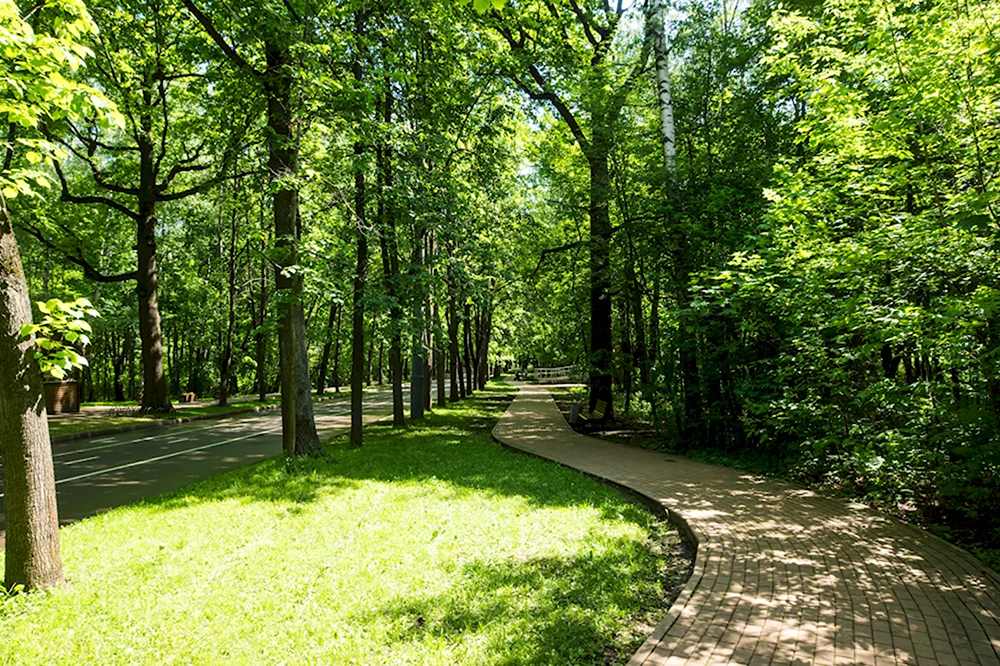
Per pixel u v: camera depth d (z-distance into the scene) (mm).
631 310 21328
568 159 22391
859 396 7957
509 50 19578
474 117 17719
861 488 8688
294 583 5352
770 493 8859
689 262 13008
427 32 14422
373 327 15547
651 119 18094
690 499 8453
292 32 10297
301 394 12273
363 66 12000
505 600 4852
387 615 4629
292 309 11461
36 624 4539
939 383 6934
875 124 7172
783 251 8641
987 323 6070
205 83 16172
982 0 6281
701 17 14430
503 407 28281
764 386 10188
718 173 13203
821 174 8922
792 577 5258
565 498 8641
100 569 5824
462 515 7660
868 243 7086
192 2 11156
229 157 14711
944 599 4723
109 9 14547
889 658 3754
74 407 26578
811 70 9070
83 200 23328
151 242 24531
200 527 7297
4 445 5184
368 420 23625
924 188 7414
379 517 7664
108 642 4227
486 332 42000
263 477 10250
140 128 21031
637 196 15586
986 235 6199
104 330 36688
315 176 11297
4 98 5191
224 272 34688
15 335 5199
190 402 34969
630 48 19922
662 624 4293
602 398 19500
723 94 14203
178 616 4660
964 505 6738
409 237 13992
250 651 4059
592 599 4871
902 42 7074
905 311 6402
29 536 5211
